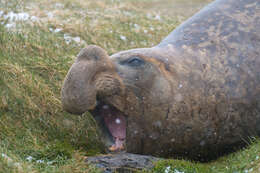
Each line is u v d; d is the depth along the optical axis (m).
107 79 19.41
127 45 33.78
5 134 22.16
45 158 19.84
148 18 42.31
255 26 24.11
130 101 20.02
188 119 21.06
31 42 28.83
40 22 33.31
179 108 20.72
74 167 18.53
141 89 20.06
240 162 19.20
